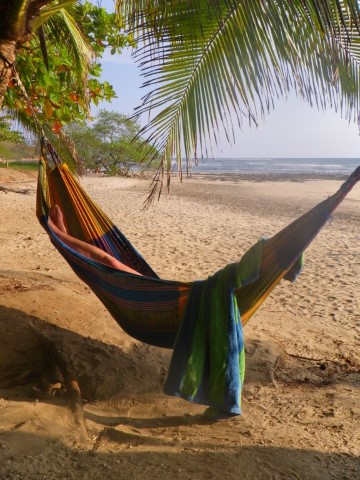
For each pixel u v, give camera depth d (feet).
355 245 37.78
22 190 70.44
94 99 21.35
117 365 14.97
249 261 11.12
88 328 17.03
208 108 13.42
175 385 11.50
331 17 10.90
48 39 19.81
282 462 10.12
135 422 12.42
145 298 12.55
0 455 10.00
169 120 13.69
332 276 28.19
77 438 11.05
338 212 59.57
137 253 15.44
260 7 11.82
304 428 11.85
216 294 11.69
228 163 395.96
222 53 13.00
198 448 10.71
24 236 36.60
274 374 15.15
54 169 15.03
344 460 10.34
